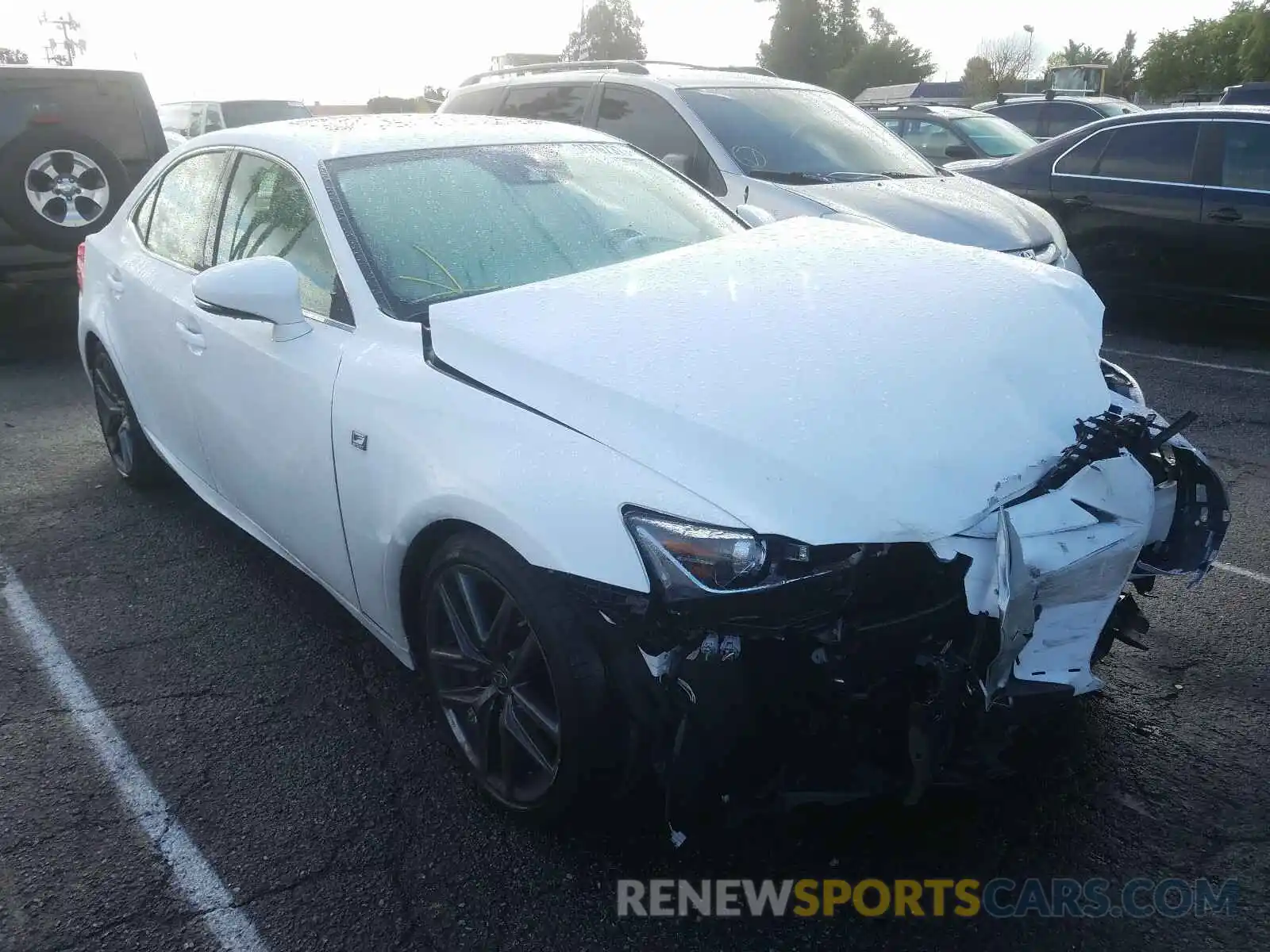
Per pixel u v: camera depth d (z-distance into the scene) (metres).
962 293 2.72
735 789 2.21
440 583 2.57
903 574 2.21
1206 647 3.33
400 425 2.61
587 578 2.16
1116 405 2.55
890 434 2.20
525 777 2.56
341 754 2.89
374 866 2.46
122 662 3.38
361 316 2.90
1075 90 28.30
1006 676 2.11
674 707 2.13
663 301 2.66
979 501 2.15
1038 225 6.29
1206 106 7.62
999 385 2.38
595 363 2.38
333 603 3.75
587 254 3.24
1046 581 2.15
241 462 3.41
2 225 7.01
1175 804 2.61
